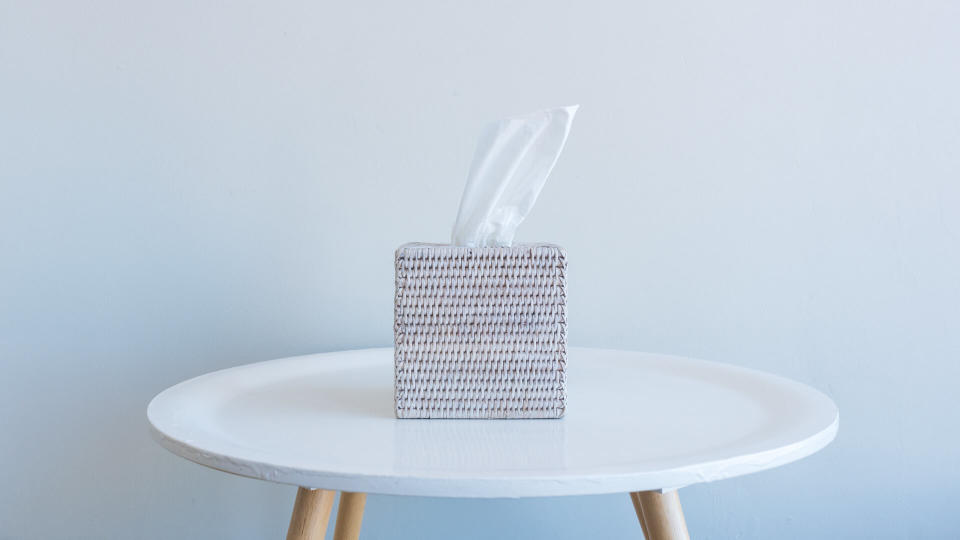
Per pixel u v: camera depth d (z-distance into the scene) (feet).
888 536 3.44
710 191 3.35
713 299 3.38
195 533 3.43
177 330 3.35
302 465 1.63
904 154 3.34
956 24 3.32
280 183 3.33
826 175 3.35
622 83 3.31
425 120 3.32
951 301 3.38
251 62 3.29
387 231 3.35
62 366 3.33
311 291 3.37
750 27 3.31
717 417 2.13
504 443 1.88
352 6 3.28
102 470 3.37
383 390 2.54
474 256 2.11
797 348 3.39
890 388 3.40
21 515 3.35
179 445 1.81
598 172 3.34
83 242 3.30
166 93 3.28
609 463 1.68
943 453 3.42
